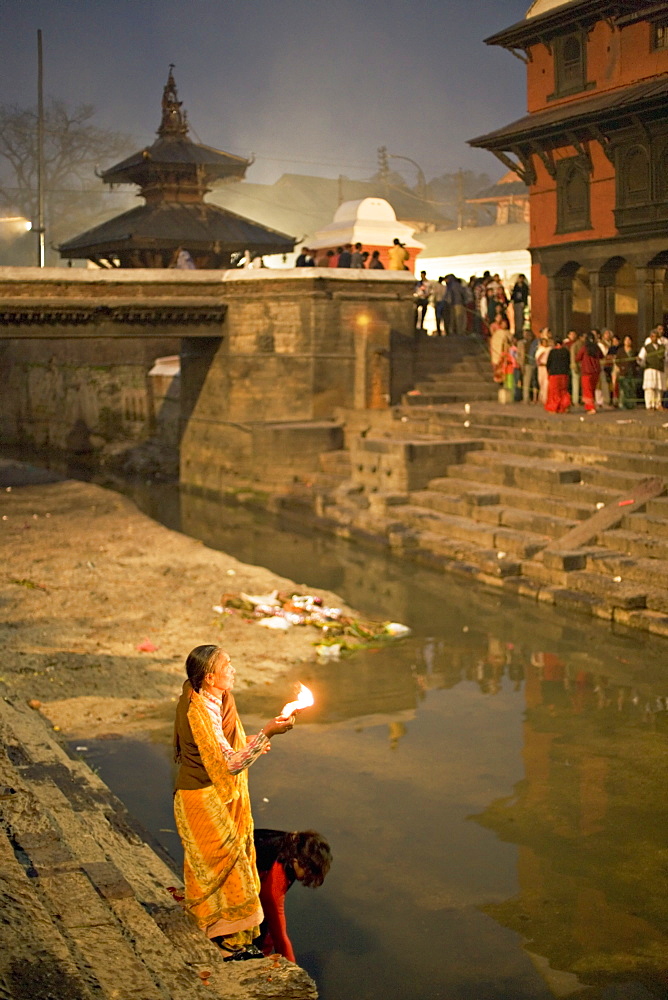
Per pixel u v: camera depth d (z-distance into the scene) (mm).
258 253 38312
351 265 26641
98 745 8664
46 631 11789
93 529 18828
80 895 4703
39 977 3482
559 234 26500
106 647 11234
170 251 36906
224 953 4836
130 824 6707
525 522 16297
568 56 26234
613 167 24500
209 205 38688
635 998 5184
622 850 6879
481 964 5512
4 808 5656
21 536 17969
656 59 23781
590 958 5566
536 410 21922
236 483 25594
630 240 24250
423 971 5449
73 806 6555
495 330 24531
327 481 23000
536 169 27156
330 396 25062
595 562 14180
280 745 8820
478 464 19500
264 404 25266
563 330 27141
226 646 11562
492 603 14000
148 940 4516
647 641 12055
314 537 19438
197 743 4801
